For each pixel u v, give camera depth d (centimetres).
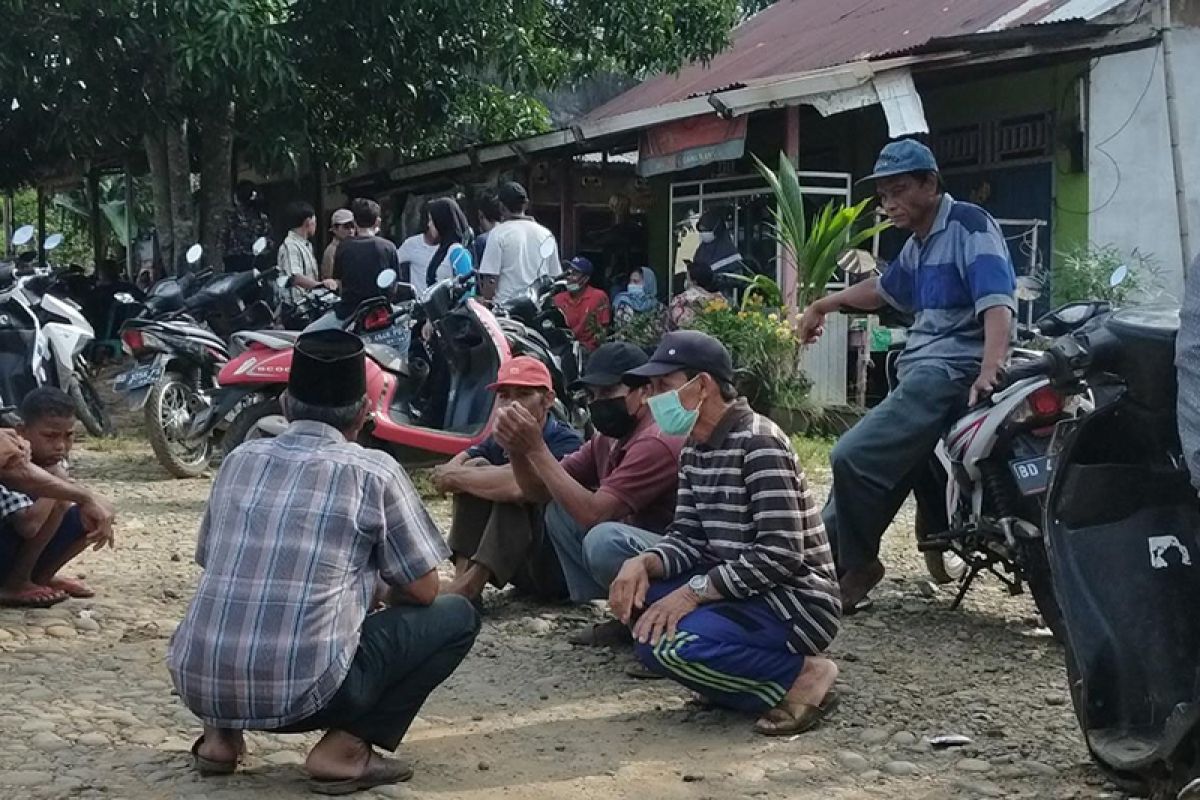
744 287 1252
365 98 1337
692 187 1450
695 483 426
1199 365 308
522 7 1273
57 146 1386
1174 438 367
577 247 1659
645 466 471
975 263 527
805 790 375
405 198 1811
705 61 1356
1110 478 372
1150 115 1213
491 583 560
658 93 1631
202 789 363
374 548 360
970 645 525
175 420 848
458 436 757
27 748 389
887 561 671
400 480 365
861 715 438
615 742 413
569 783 378
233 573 348
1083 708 370
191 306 934
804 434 1076
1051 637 536
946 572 618
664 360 416
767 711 424
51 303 914
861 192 1352
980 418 513
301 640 343
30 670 465
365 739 369
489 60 1311
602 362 488
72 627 518
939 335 543
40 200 2188
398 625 363
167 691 448
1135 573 366
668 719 436
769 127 1416
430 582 364
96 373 1431
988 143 1299
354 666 357
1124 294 1140
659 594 427
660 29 1314
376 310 794
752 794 371
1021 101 1258
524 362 498
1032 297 673
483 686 470
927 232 546
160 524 716
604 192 1653
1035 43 1048
